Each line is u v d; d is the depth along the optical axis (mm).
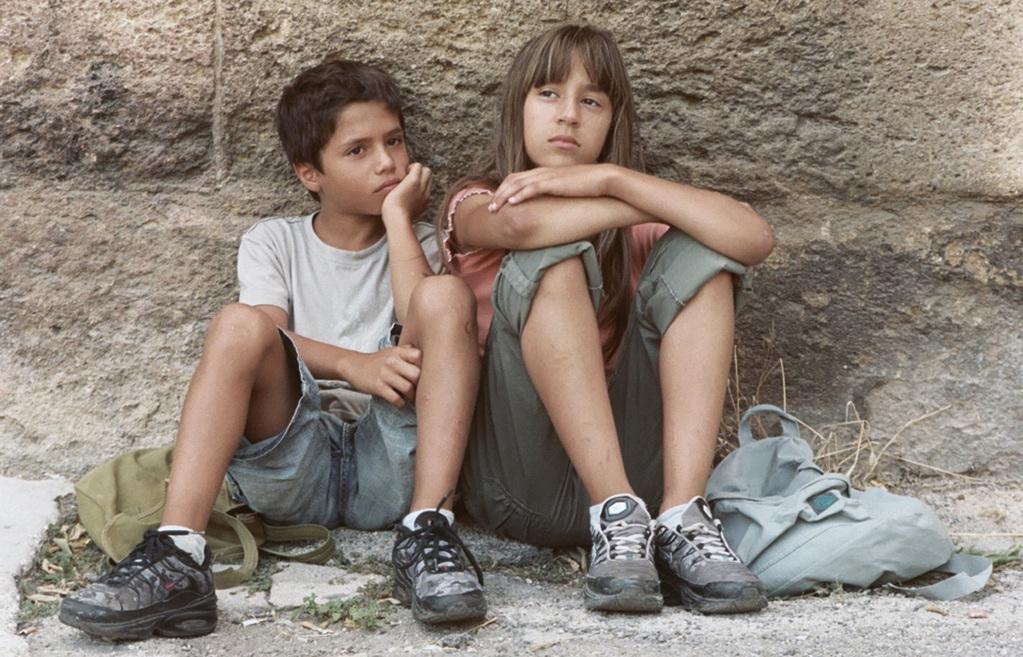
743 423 2887
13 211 3195
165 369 3229
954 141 3191
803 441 2844
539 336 2523
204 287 3250
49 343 3199
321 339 3100
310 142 3047
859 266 3246
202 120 3217
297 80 3113
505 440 2695
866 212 3256
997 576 2738
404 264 2957
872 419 3246
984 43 3158
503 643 2314
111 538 2656
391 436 2771
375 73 3072
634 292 2871
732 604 2410
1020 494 3141
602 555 2443
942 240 3219
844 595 2568
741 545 2621
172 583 2338
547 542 2850
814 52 3195
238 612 2486
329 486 2854
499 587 2656
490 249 2887
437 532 2477
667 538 2508
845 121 3221
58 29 3164
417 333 2686
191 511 2414
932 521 2615
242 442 2664
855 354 3254
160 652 2289
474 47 3221
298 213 3277
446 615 2342
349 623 2430
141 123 3203
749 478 2783
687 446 2551
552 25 3209
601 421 2506
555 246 2551
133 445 3195
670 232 2664
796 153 3240
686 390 2572
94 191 3229
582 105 2846
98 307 3219
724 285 2607
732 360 3287
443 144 3268
